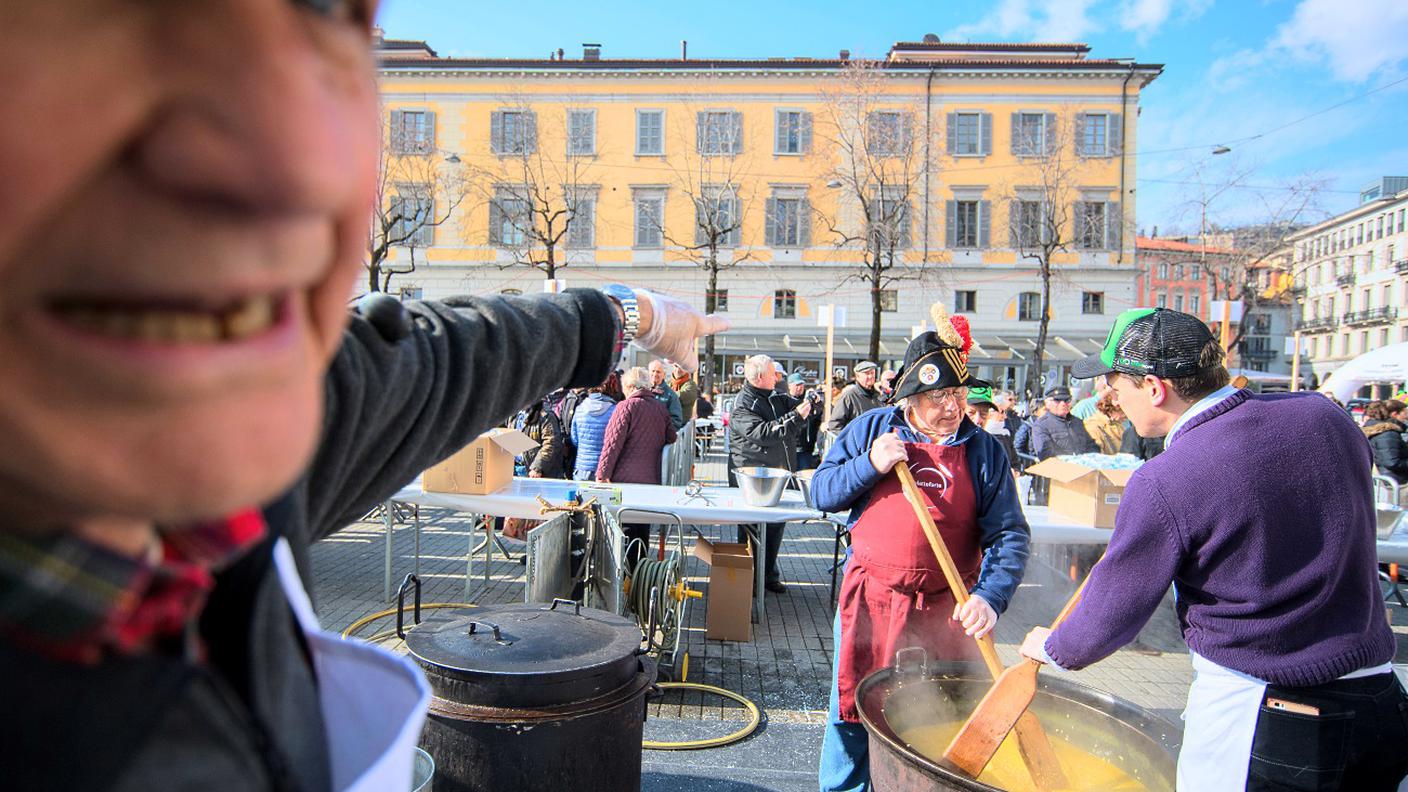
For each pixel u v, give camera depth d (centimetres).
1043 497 654
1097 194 2888
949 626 265
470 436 97
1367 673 172
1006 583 248
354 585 598
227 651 53
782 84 2922
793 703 409
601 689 207
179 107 30
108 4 29
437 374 92
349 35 38
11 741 39
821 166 2894
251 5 31
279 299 38
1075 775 207
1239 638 172
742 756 349
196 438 32
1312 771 167
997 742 193
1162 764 198
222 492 33
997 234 2906
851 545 281
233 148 30
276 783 50
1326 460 169
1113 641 182
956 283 2923
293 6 34
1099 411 712
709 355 2502
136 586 42
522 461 721
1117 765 211
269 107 31
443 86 2922
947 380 265
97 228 30
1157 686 429
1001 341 2914
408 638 218
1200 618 179
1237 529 168
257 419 34
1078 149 2867
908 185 2495
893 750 183
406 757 56
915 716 224
